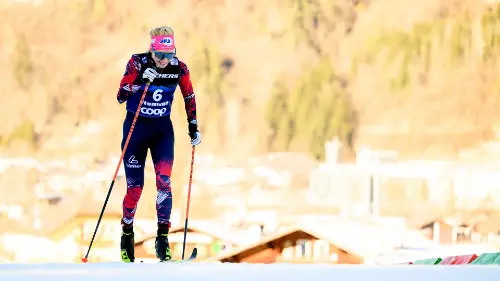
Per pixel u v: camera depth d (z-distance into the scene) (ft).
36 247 501.56
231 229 378.53
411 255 315.37
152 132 55.93
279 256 255.09
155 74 54.60
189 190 59.41
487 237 586.86
